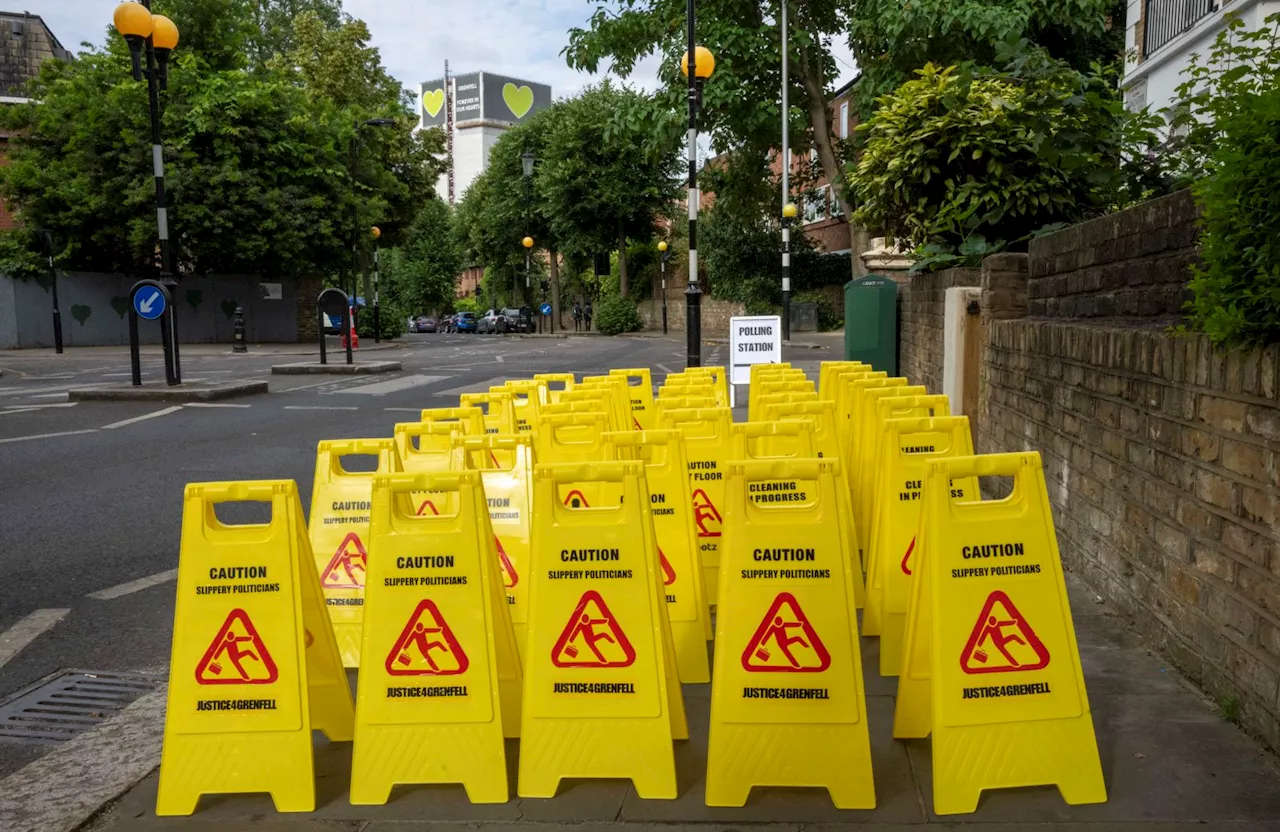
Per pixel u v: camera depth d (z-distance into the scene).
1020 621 3.02
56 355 28.09
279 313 37.81
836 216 39.81
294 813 3.10
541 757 3.15
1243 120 3.21
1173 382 3.98
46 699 4.04
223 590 3.16
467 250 73.31
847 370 7.09
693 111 14.95
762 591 3.07
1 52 40.00
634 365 23.86
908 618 3.38
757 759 3.05
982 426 7.48
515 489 4.30
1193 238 4.48
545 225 56.59
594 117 48.78
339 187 33.72
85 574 5.76
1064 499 5.44
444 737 3.13
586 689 3.14
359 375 20.52
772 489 4.18
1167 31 15.63
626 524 3.15
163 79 15.39
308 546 3.37
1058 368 5.53
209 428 11.91
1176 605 3.96
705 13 25.08
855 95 24.44
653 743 3.12
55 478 8.68
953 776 2.97
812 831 2.90
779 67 27.28
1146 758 3.22
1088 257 5.86
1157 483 4.15
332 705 3.51
